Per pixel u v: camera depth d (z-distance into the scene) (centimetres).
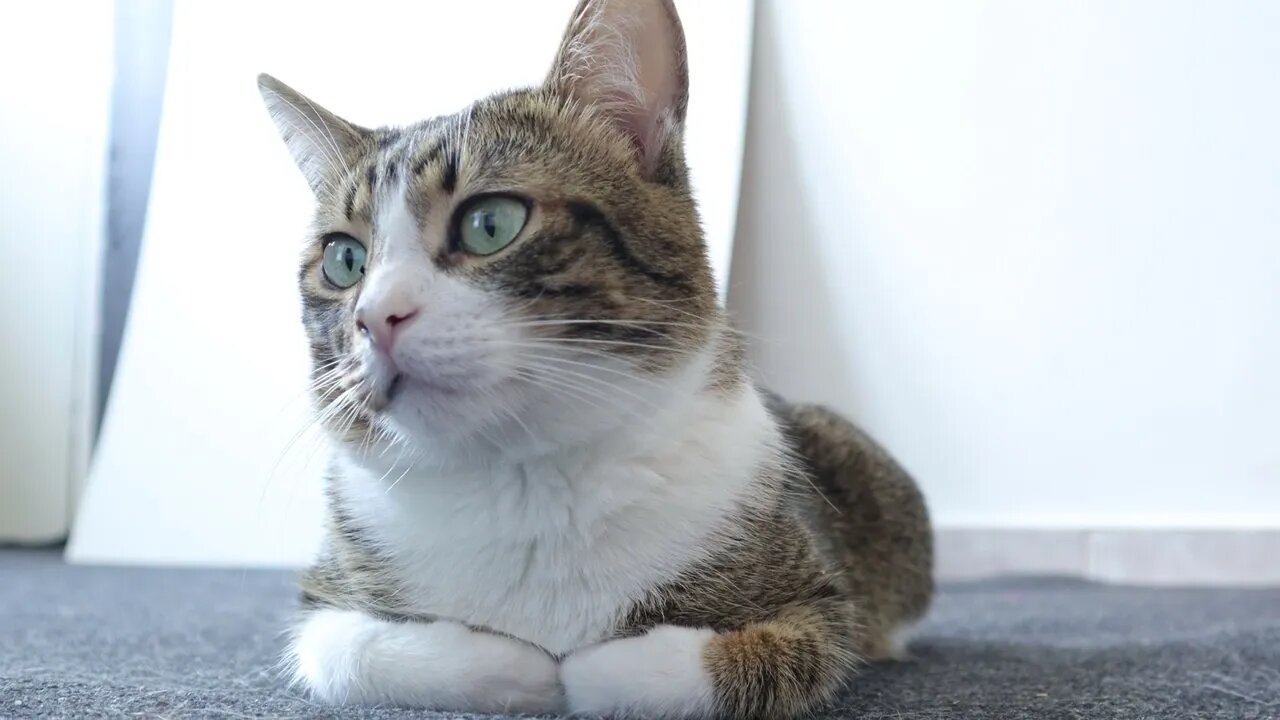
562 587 38
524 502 38
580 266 37
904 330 93
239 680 44
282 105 47
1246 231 85
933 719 37
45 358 112
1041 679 45
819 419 56
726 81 92
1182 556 87
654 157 42
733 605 39
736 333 45
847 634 41
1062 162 89
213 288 102
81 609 71
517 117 41
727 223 89
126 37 109
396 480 39
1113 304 88
